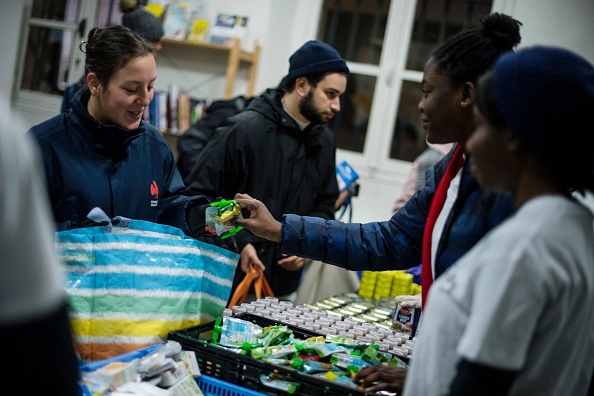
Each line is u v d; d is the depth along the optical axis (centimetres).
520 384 98
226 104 331
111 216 177
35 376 70
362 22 500
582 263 98
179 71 486
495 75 103
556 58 99
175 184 201
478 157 107
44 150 167
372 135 493
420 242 177
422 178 377
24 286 71
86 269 152
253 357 154
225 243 200
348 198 364
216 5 474
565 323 98
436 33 482
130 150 184
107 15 506
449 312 100
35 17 525
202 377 148
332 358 162
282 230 183
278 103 277
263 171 270
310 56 268
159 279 162
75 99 173
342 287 323
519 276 92
